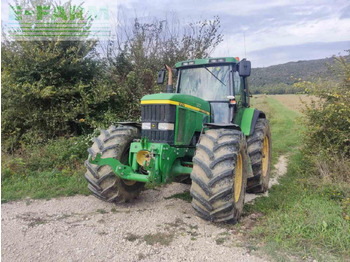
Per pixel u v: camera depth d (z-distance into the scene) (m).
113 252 3.12
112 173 4.22
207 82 4.91
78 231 3.61
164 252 3.13
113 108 8.53
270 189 5.74
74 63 7.61
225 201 3.54
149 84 9.09
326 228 3.54
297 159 7.68
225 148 3.65
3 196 4.86
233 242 3.38
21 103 7.54
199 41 10.09
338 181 4.98
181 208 4.52
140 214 4.23
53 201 4.79
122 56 9.20
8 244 3.25
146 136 4.14
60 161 6.55
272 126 16.80
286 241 3.29
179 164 4.25
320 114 5.91
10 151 7.24
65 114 7.55
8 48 7.76
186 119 4.22
